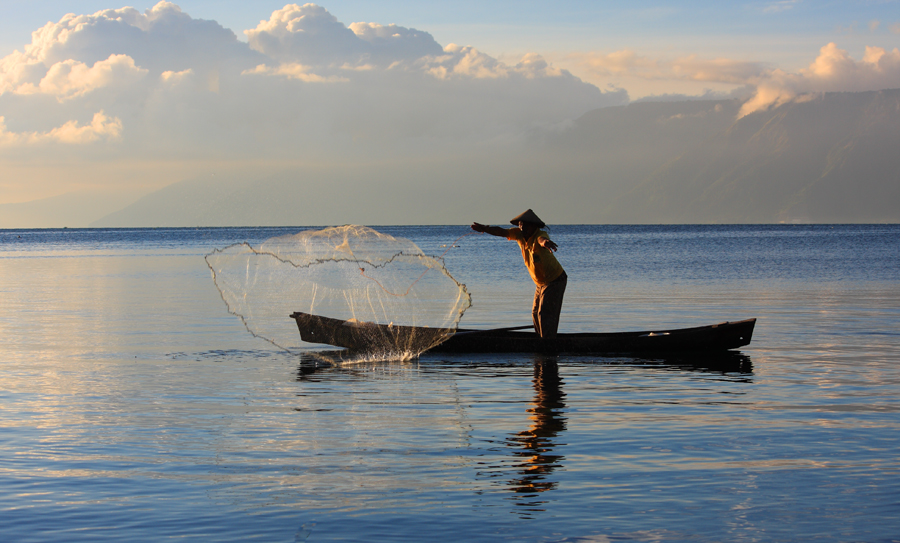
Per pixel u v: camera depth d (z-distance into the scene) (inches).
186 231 7559.1
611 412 333.7
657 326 642.2
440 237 4439.0
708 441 285.3
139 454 273.1
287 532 206.2
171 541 201.5
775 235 4441.4
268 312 642.2
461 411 336.8
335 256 535.2
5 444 285.4
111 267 1579.7
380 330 496.1
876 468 252.8
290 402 356.2
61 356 492.1
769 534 203.5
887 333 592.7
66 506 224.5
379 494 232.5
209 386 394.9
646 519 213.2
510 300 842.8
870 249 2327.8
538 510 219.3
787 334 588.4
